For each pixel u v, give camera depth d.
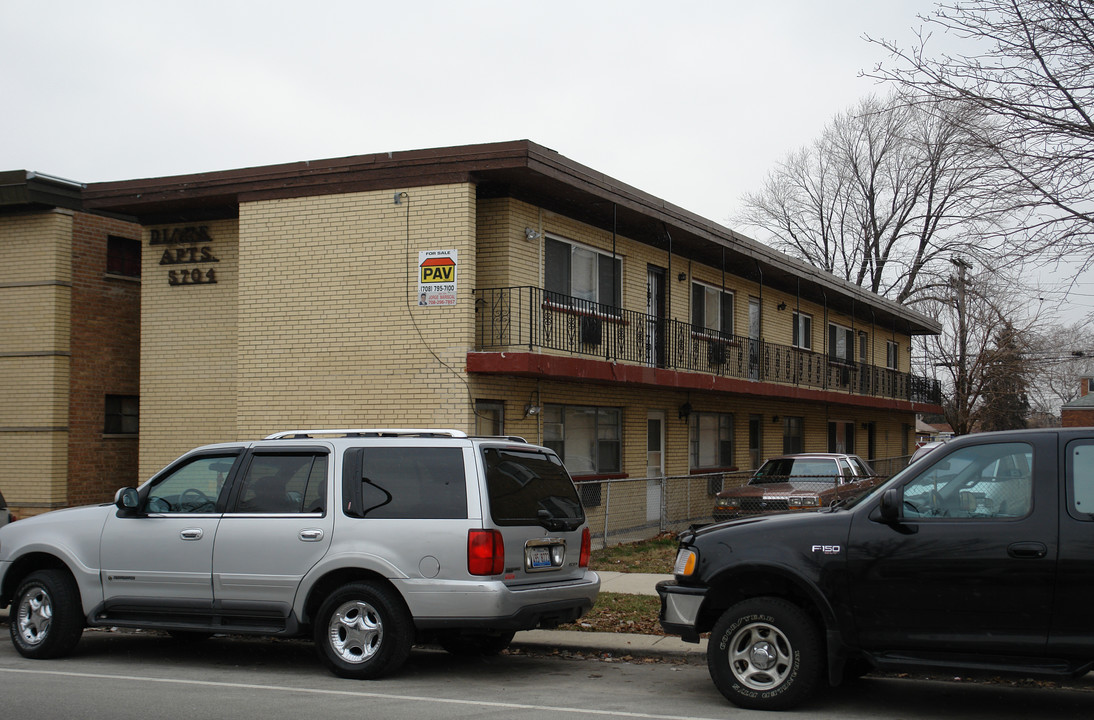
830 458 19.08
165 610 8.93
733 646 7.41
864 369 32.62
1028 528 6.80
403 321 15.64
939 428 71.75
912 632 7.02
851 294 29.06
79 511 9.52
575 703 7.54
